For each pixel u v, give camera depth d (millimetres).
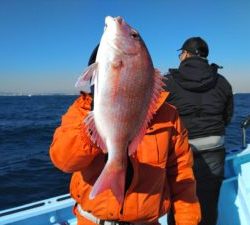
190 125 1870
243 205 2121
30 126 13461
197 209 1218
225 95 1919
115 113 803
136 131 839
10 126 13688
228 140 6488
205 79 1856
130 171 1068
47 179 4973
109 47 776
